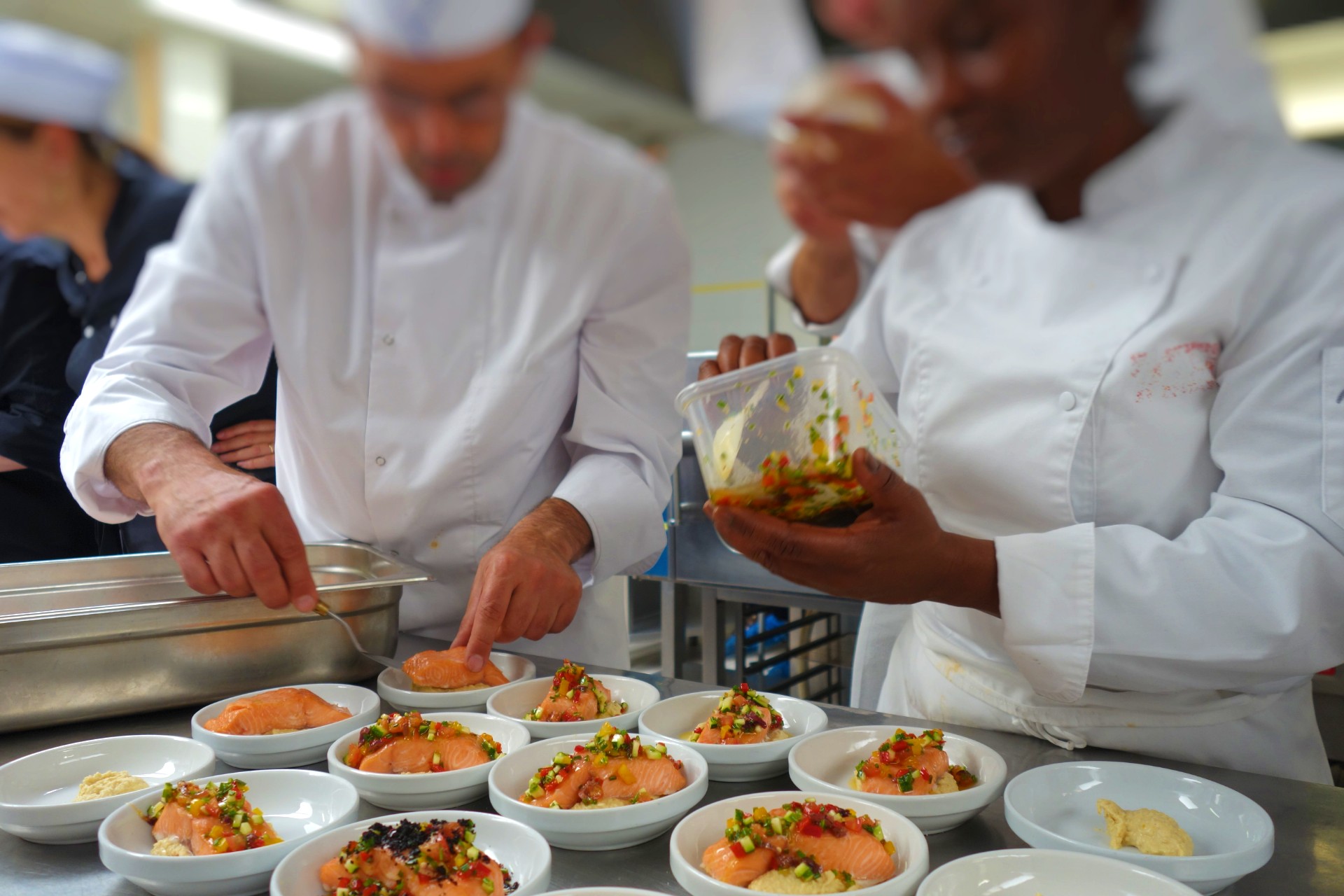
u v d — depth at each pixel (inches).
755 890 33.2
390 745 45.8
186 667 53.4
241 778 43.2
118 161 48.4
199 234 59.3
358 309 61.6
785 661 117.3
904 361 54.9
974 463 49.3
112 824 38.4
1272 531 40.1
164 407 59.3
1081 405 45.1
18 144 37.7
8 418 75.5
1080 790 40.8
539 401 63.9
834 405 38.6
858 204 25.3
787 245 48.4
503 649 70.1
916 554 39.6
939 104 24.1
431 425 63.0
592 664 64.8
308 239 60.1
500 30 23.5
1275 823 37.3
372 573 62.6
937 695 54.7
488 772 44.8
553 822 38.3
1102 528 42.6
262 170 58.1
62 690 50.5
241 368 67.7
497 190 58.2
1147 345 43.0
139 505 62.1
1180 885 30.9
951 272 52.1
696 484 102.3
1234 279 40.6
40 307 73.3
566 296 62.1
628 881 36.2
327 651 57.6
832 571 39.5
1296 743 47.7
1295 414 39.9
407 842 36.2
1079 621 41.3
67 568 60.7
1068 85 24.8
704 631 105.3
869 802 39.3
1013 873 33.3
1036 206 45.0
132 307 61.9
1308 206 39.1
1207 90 28.9
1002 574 41.9
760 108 24.6
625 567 66.7
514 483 65.6
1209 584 40.1
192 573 52.0
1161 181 40.6
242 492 52.2
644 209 60.5
